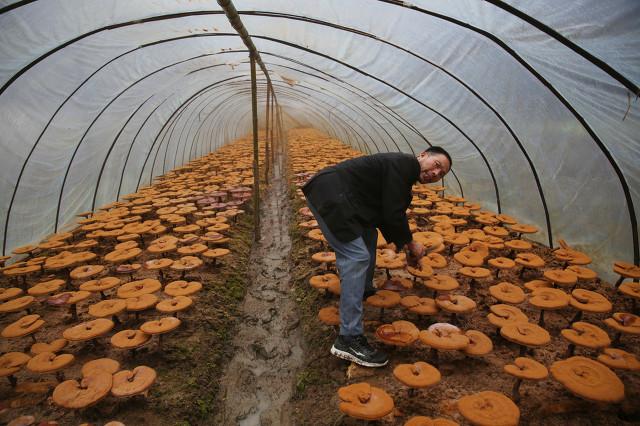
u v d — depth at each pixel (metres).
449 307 3.91
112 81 8.04
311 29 7.37
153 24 6.53
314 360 4.08
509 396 3.20
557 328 4.20
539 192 6.85
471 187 9.43
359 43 7.45
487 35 5.29
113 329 4.36
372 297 4.11
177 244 7.02
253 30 7.70
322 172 3.80
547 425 2.91
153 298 4.22
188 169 15.50
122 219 7.97
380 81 8.72
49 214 7.66
